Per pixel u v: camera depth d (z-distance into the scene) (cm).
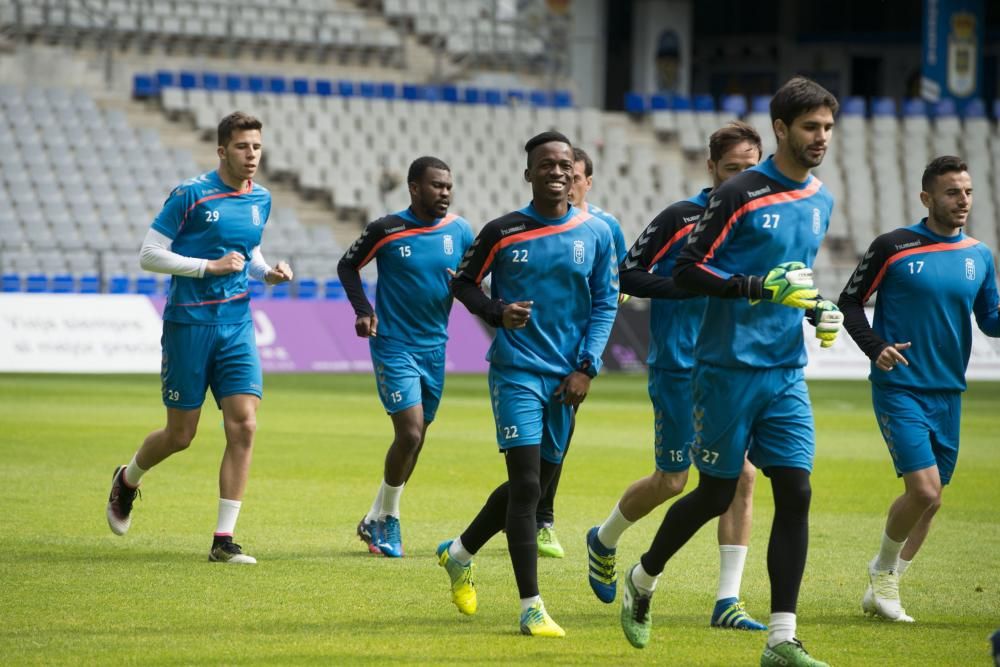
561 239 2030
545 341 2033
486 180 11169
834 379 8712
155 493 3416
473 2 13212
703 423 1820
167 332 2620
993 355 8975
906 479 2131
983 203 11881
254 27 11888
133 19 11462
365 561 2558
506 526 1967
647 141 12000
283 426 5219
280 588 2272
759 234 1786
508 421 1994
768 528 3048
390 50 12419
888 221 11681
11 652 1778
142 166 10062
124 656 1762
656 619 2100
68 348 7819
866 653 1867
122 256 9412
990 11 14838
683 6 13675
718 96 15975
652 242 2169
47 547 2627
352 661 1761
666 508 3397
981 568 2580
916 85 15300
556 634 1936
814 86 1777
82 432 4781
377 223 2789
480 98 11812
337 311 8788
